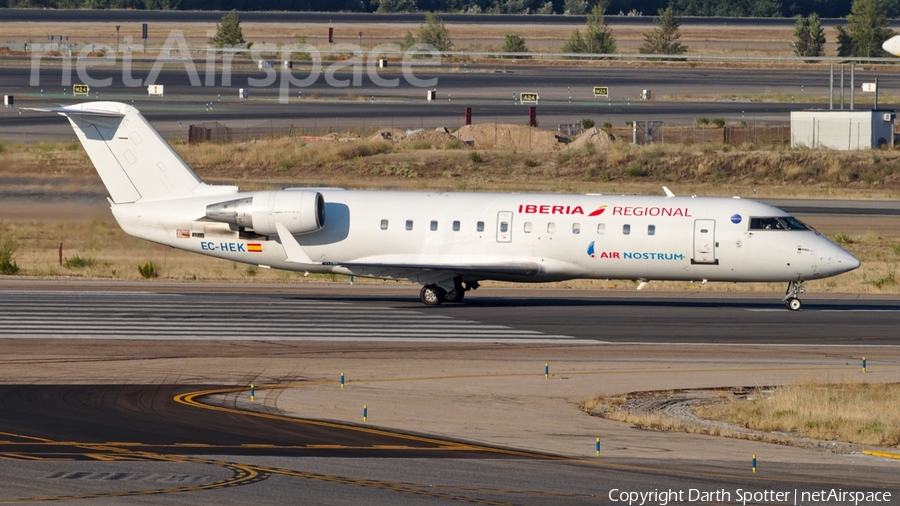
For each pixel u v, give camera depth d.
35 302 143.00
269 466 67.19
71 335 119.81
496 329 126.44
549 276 144.25
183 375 98.94
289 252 142.50
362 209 146.12
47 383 94.62
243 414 83.06
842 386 95.81
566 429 79.38
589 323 130.88
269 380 97.06
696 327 128.50
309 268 147.62
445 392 92.62
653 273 143.12
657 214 141.75
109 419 80.88
